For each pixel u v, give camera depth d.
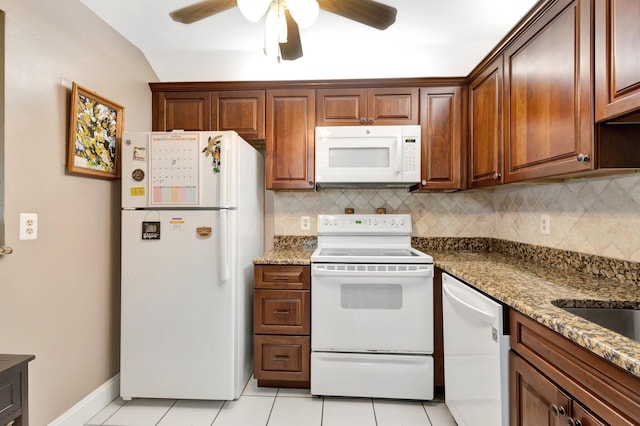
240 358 1.98
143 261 1.88
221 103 2.34
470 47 2.36
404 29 2.16
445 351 1.75
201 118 2.35
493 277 1.46
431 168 2.26
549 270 1.63
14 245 1.38
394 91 2.28
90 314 1.79
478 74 2.07
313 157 2.30
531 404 1.02
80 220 1.73
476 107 2.11
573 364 0.85
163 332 1.88
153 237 1.87
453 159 2.25
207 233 1.86
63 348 1.62
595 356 0.78
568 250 1.64
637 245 1.27
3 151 1.34
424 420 1.75
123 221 1.88
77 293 1.71
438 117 2.26
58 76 1.59
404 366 1.90
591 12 1.08
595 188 1.47
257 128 2.33
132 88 2.18
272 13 1.39
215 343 1.87
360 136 2.22
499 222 2.38
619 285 1.31
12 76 1.37
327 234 2.48
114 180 1.99
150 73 2.40
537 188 1.90
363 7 1.43
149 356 1.88
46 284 1.53
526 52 1.49
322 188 2.59
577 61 1.15
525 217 2.03
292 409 1.84
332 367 1.92
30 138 1.45
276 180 2.32
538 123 1.40
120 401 1.93
